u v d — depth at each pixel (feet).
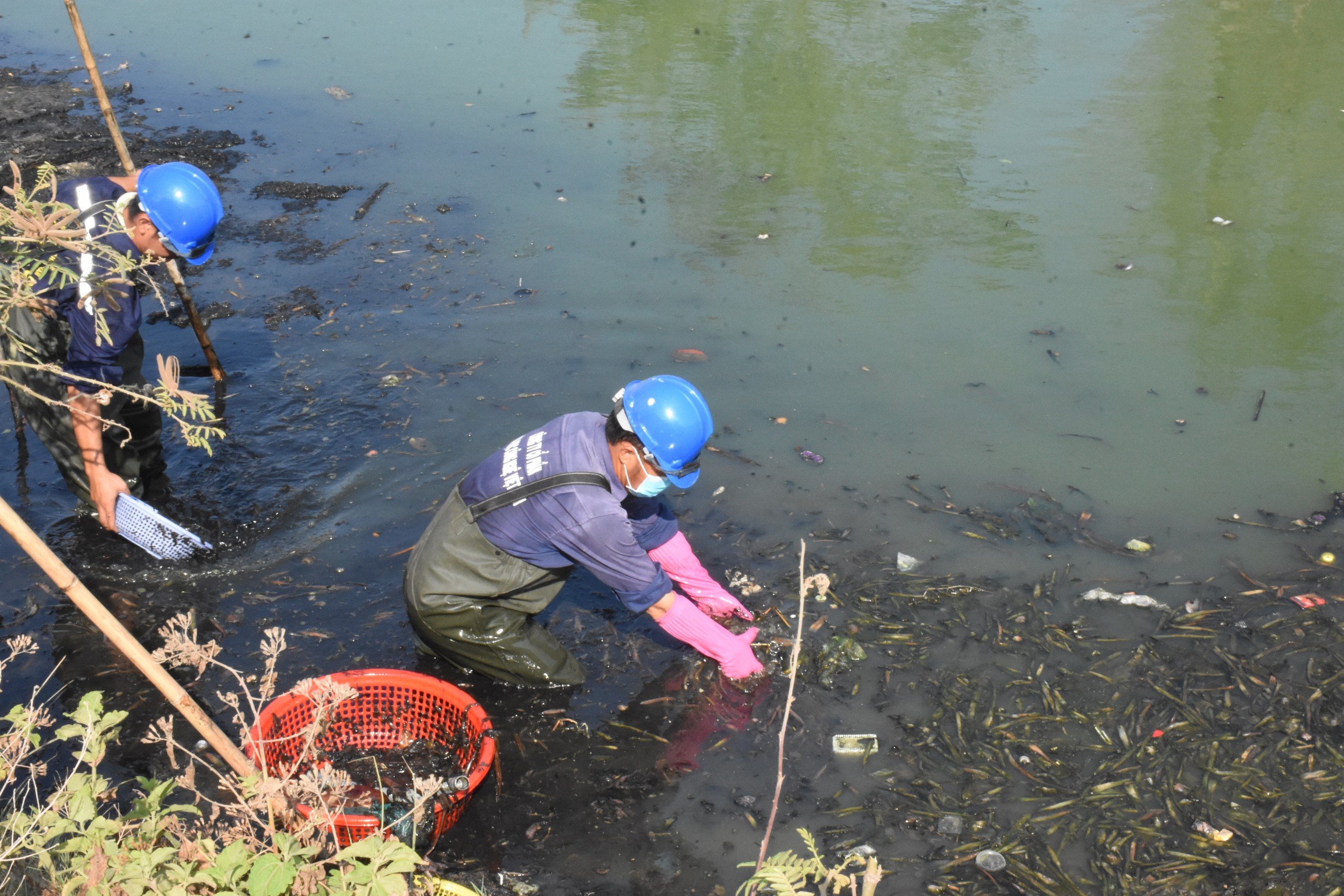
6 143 27.99
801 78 34.78
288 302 22.15
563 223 25.67
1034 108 32.27
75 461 15.66
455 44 37.81
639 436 11.93
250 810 9.27
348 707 12.39
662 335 21.43
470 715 11.92
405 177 27.76
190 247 13.84
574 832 11.73
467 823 11.79
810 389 19.92
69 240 10.97
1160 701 13.53
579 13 41.42
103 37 37.55
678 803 12.12
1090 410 19.40
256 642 14.16
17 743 9.40
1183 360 20.83
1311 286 23.34
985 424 19.04
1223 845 11.54
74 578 9.01
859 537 16.48
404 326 21.52
